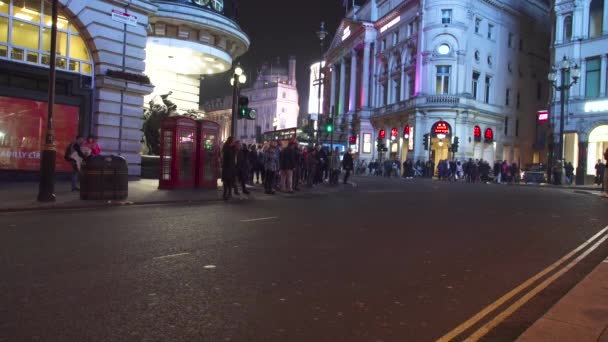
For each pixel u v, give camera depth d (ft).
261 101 446.19
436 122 151.43
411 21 168.86
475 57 159.02
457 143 133.90
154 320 12.87
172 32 82.12
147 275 17.37
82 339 11.44
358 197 54.85
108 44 61.11
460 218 36.29
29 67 54.95
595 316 13.10
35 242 22.77
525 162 179.11
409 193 63.10
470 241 26.21
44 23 56.75
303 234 27.25
